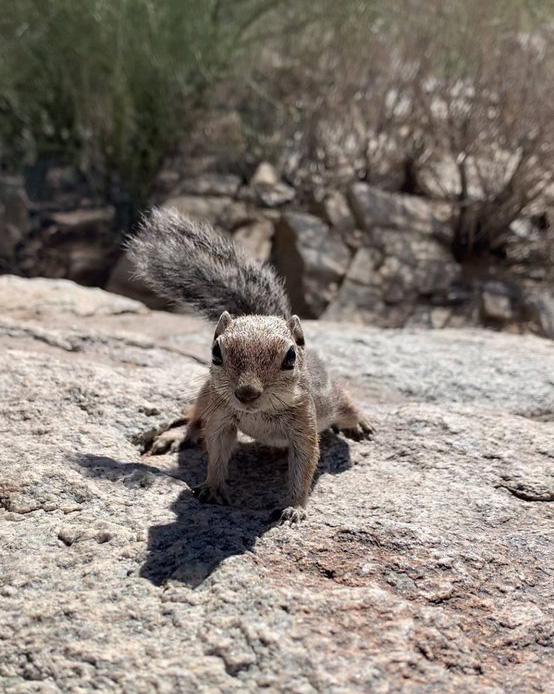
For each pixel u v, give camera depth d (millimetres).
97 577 165
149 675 142
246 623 152
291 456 198
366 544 179
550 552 184
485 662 154
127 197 603
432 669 148
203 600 159
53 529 181
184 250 238
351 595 161
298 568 171
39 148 617
